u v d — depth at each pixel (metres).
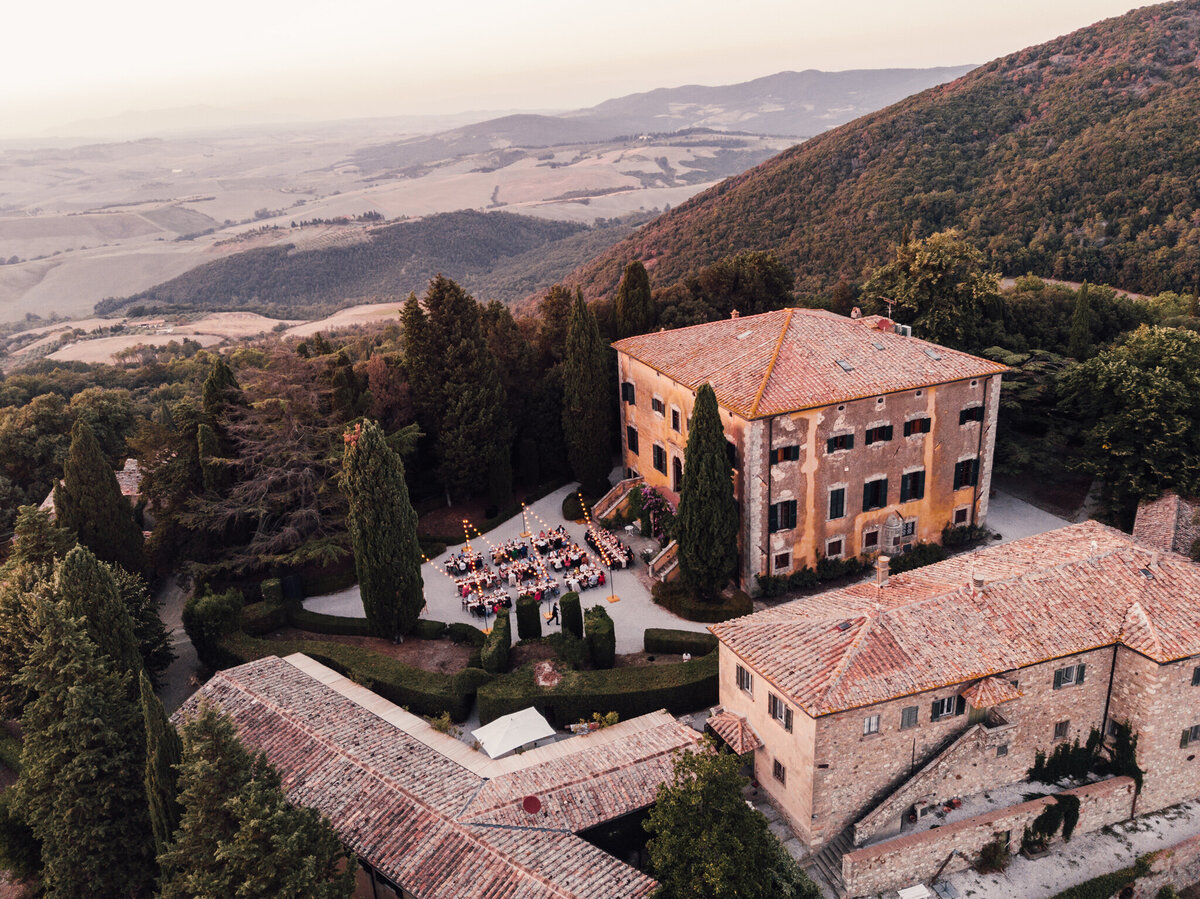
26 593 39.00
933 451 49.72
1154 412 48.34
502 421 63.03
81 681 31.91
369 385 61.31
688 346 55.38
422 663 44.59
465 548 57.59
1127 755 34.03
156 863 31.84
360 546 45.06
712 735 36.06
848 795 31.72
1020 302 74.94
